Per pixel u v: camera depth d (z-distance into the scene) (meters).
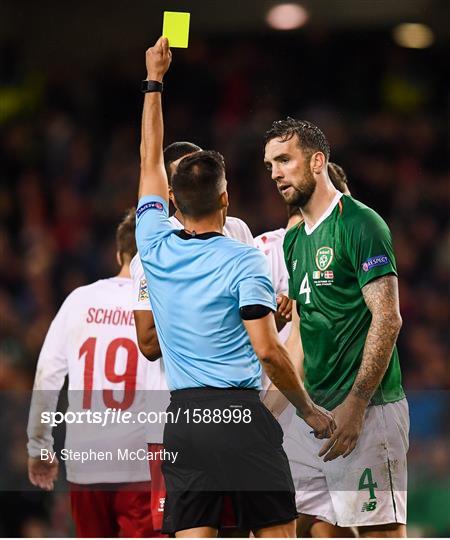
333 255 13.59
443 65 37.19
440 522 16.31
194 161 12.16
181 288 11.93
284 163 13.83
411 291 31.39
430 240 33.00
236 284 11.69
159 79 13.20
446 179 35.53
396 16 36.94
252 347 12.02
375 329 13.34
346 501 13.76
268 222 31.64
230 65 37.53
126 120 38.50
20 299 33.22
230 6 37.06
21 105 38.53
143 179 12.91
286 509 11.95
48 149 38.19
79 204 36.81
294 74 37.50
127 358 15.45
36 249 35.28
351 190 35.16
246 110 36.97
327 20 37.47
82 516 15.65
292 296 14.02
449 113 36.94
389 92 37.28
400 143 36.28
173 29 13.41
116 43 37.50
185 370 12.07
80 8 36.94
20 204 36.91
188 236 12.10
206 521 11.96
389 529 13.78
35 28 37.62
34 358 30.48
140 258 12.43
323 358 13.75
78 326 15.56
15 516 20.83
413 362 28.33
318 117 36.88
